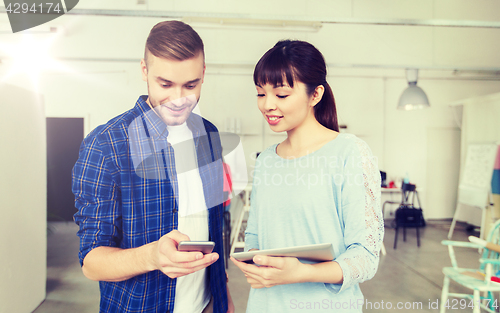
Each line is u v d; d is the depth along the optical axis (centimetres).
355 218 76
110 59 549
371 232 75
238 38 602
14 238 234
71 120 579
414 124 636
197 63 75
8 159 228
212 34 597
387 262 377
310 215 82
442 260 383
